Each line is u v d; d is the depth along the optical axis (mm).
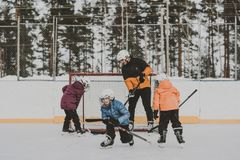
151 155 4285
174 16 29750
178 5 30188
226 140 5367
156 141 5309
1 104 8516
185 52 29828
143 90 6164
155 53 28750
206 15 31875
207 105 8656
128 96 5992
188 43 27500
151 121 6094
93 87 7051
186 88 9430
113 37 30031
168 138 5590
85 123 6980
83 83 5770
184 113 7844
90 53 29609
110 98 4773
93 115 7016
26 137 5684
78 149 4684
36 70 28234
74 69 28953
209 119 7441
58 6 30016
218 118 7574
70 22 29172
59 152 4473
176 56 30312
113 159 4055
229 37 28703
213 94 9734
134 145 4988
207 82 11625
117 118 4828
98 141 5320
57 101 8664
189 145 4973
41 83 10141
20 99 8867
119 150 4613
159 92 4906
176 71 29766
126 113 4781
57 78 16562
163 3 30391
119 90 7078
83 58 29297
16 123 7445
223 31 29781
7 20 29375
